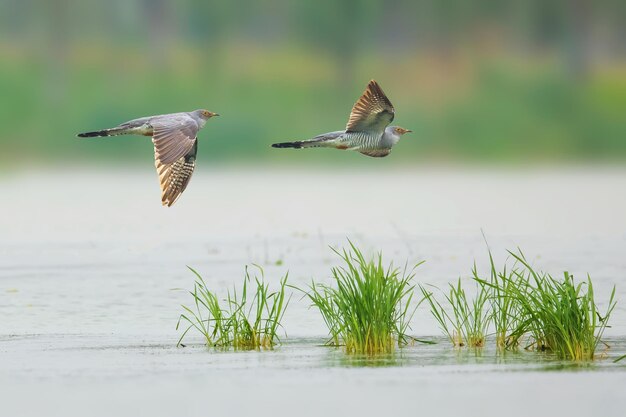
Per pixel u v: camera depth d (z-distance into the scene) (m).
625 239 24.36
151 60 65.81
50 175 51.59
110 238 25.20
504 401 11.34
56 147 57.81
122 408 11.16
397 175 51.12
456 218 29.86
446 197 37.19
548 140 60.56
